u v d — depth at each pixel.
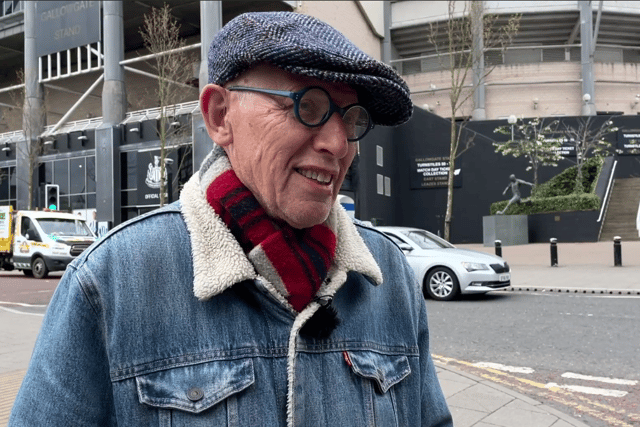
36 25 31.27
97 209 27.66
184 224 1.02
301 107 0.94
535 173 27.88
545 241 24.94
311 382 1.00
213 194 1.02
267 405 0.96
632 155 31.31
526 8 35.16
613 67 36.16
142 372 0.93
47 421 0.91
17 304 10.88
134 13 30.70
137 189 27.06
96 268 0.96
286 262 0.98
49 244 16.98
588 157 31.27
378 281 1.14
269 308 1.00
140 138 27.12
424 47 37.78
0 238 18.48
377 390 1.10
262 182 0.98
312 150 0.96
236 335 0.97
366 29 35.12
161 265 0.98
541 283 11.77
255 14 0.98
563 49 36.53
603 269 13.98
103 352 0.96
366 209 26.52
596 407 4.31
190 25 32.22
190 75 27.30
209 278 0.95
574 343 6.39
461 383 4.71
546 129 29.92
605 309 8.58
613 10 35.59
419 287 1.36
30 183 28.80
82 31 29.52
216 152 1.10
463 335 6.98
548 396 4.59
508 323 7.64
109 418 0.97
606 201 25.89
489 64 36.06
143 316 0.95
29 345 6.38
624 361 5.58
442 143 30.70
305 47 0.87
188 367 0.94
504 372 5.34
